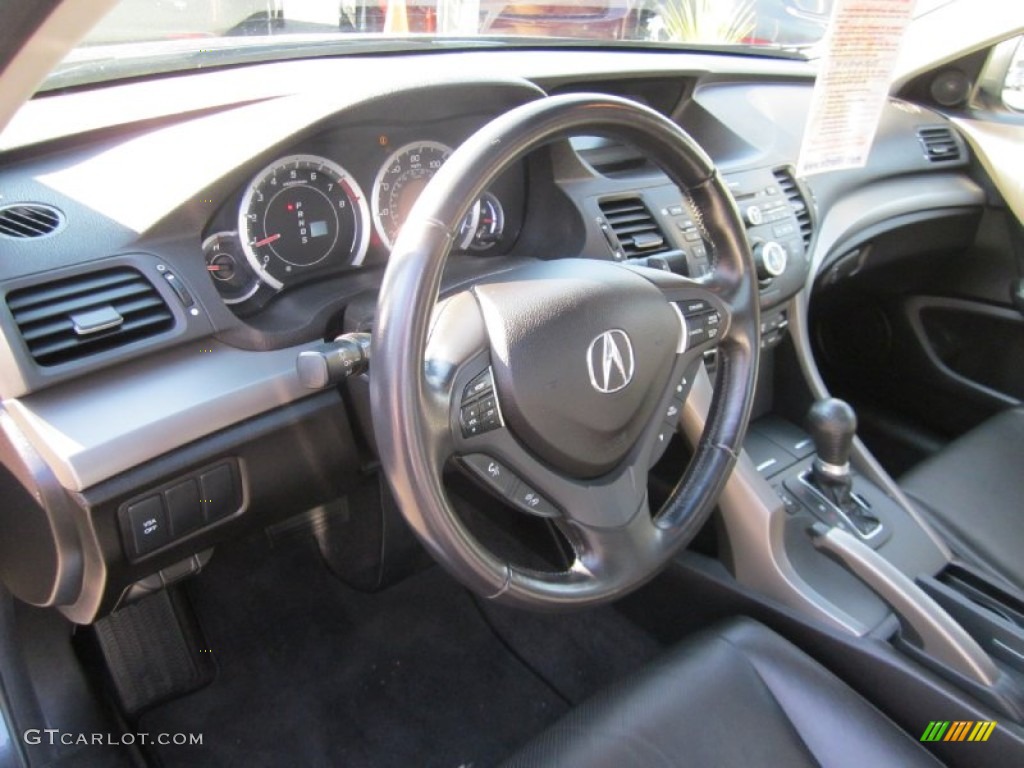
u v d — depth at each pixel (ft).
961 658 3.45
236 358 3.16
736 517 4.06
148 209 3.07
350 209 3.69
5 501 3.17
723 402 3.30
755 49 6.61
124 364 2.95
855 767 3.11
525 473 2.64
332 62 4.45
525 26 6.16
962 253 6.81
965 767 3.51
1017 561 4.51
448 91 3.49
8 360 2.71
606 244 4.19
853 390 7.48
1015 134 6.53
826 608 3.90
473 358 2.53
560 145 4.07
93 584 3.08
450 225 2.32
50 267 2.84
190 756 4.43
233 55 4.10
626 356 2.74
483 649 5.09
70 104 3.43
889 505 4.79
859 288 6.79
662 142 2.90
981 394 6.41
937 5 6.76
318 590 5.38
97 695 4.41
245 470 3.18
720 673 3.32
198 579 5.18
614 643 5.09
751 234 5.03
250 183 3.31
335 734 4.58
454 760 4.47
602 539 2.78
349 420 3.41
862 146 3.71
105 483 2.80
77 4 1.71
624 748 3.01
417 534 2.41
